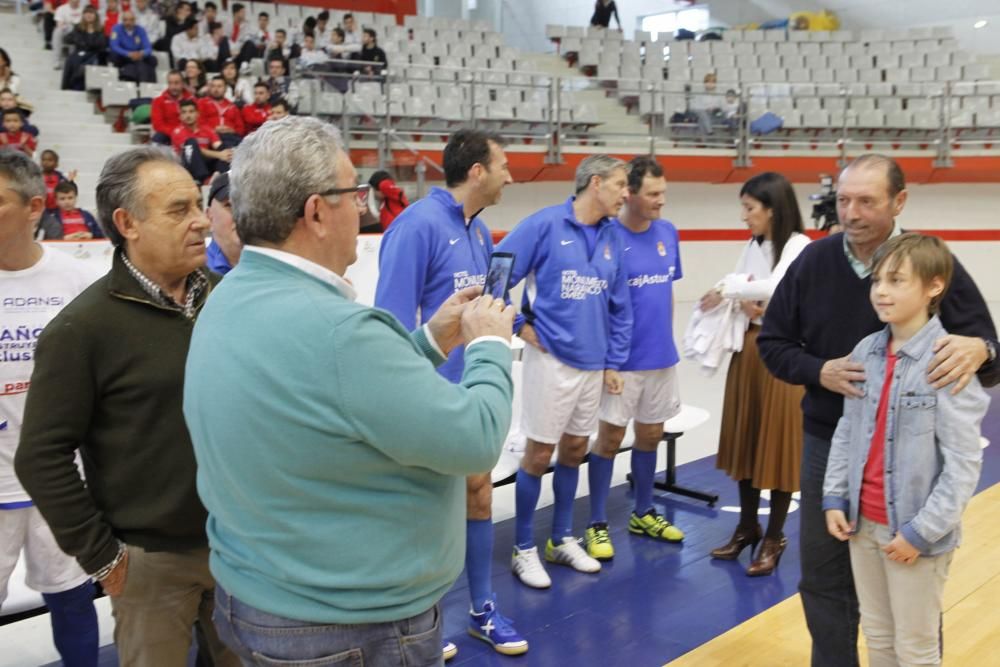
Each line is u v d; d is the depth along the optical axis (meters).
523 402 3.37
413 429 1.23
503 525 4.06
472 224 2.96
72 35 10.17
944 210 12.55
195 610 1.86
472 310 1.48
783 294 2.37
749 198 3.42
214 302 1.37
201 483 1.42
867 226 2.09
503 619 2.94
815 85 11.80
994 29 14.38
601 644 2.92
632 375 3.62
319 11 14.05
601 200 3.25
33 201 2.13
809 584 2.32
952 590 3.23
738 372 3.48
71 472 1.67
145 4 11.16
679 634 2.98
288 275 1.33
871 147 12.03
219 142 8.55
